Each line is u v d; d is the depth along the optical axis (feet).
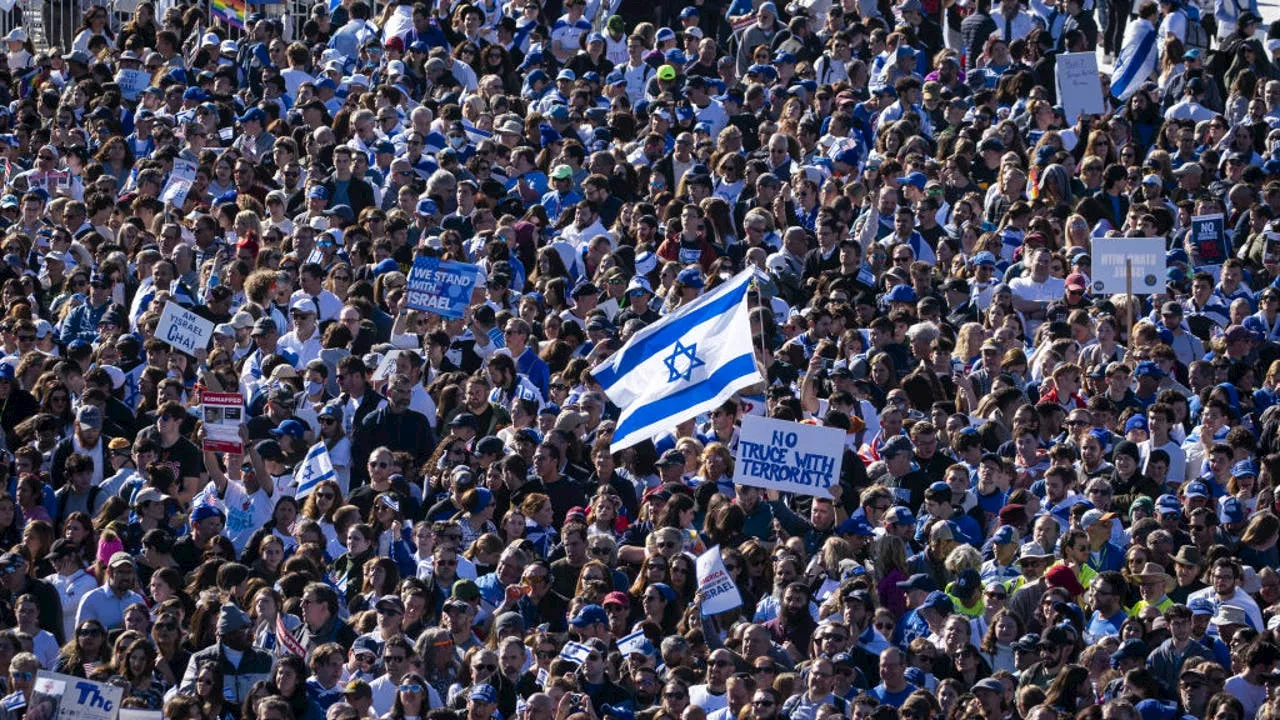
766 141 245.65
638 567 164.35
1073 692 143.95
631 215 225.76
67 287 218.59
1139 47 265.13
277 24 292.81
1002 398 182.70
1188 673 143.64
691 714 142.20
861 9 283.59
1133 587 155.94
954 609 155.22
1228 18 279.08
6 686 148.05
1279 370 190.39
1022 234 222.07
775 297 208.64
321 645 147.23
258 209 234.38
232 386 189.47
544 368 193.77
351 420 186.19
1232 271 210.18
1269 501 172.14
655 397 163.32
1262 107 247.91
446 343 196.44
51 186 252.83
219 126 263.49
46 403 189.06
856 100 254.27
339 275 211.82
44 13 325.01
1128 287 198.08
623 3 295.07
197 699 143.23
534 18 284.61
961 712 142.72
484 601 160.35
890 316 197.16
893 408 177.99
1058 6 273.75
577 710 142.20
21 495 175.73
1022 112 252.83
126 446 181.68
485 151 238.27
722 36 297.94
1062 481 168.45
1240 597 154.40
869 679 149.69
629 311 203.62
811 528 167.63
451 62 274.98
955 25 278.26
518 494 172.35
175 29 301.02
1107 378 187.01
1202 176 236.22
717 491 170.19
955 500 168.66
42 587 159.63
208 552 166.20
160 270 212.43
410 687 142.82
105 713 134.72
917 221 222.89
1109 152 237.45
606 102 267.18
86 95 277.44
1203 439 178.81
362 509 169.99
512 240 220.43
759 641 148.77
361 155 236.02
